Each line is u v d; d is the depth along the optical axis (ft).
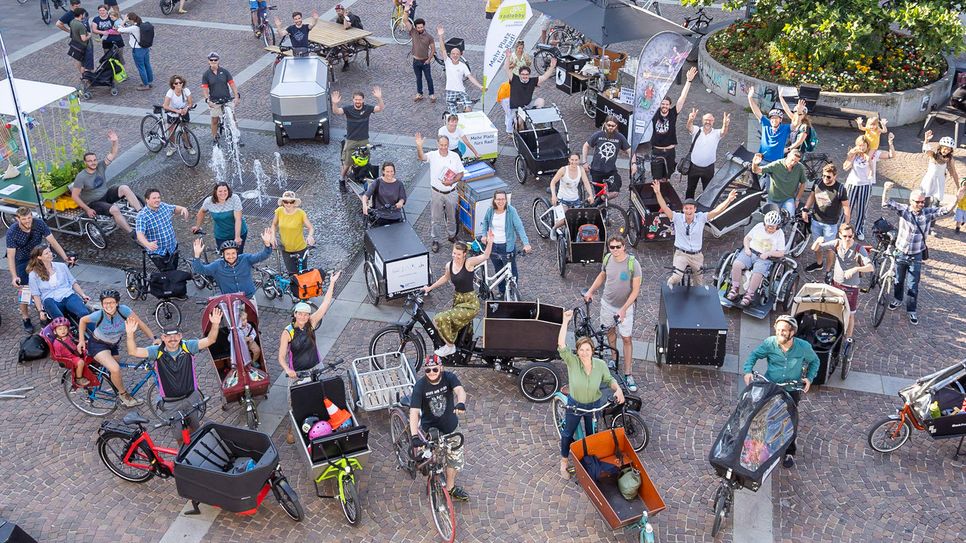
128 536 31.40
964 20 78.23
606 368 31.91
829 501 32.89
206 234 50.11
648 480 30.14
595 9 61.72
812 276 46.93
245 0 90.63
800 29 64.75
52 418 37.01
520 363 39.22
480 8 88.58
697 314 37.93
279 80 60.18
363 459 31.96
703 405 37.70
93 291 45.55
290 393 32.91
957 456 34.88
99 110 65.82
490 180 49.14
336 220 52.21
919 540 31.27
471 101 68.23
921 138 62.18
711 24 81.05
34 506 32.65
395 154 59.62
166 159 59.11
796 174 46.70
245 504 30.48
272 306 44.45
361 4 89.30
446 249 49.39
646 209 48.21
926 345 41.45
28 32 80.84
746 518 32.07
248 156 59.77
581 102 68.44
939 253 48.65
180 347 33.83
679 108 52.95
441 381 30.71
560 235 45.96
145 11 86.33
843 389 38.60
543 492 33.32
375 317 43.62
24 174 51.44
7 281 46.29
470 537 31.32
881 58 66.90
